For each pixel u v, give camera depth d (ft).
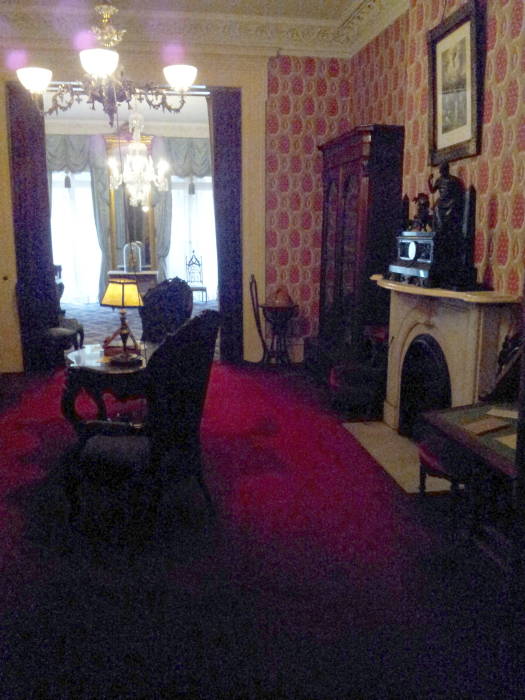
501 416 7.95
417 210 12.53
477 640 6.75
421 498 10.30
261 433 13.79
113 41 12.71
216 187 19.99
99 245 36.09
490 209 10.64
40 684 6.10
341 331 17.54
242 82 19.34
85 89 12.80
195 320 8.58
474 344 10.19
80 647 6.65
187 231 37.29
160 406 8.16
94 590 7.72
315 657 6.49
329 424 14.48
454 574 8.08
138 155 24.35
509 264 10.07
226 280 20.57
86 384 11.12
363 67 18.71
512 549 5.67
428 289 10.90
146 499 9.04
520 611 5.64
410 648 6.63
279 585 7.84
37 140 19.08
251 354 21.07
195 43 18.67
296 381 18.58
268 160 20.04
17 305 19.71
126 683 6.12
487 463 6.68
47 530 9.26
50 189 35.53
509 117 9.98
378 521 9.59
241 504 10.19
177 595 7.62
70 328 20.83
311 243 20.65
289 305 19.89
